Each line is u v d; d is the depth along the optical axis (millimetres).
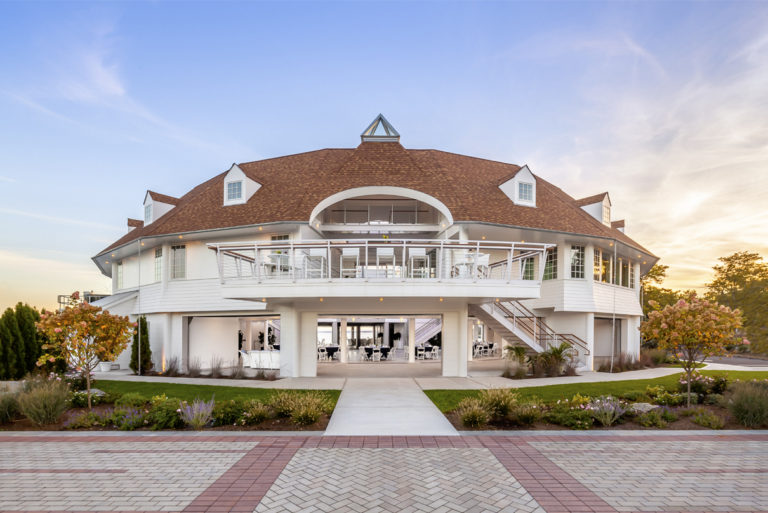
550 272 22594
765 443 8281
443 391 14164
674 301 40062
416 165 22047
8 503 5289
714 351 11359
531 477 6262
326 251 15992
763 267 45719
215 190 24141
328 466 6754
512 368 19797
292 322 18656
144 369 21031
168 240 21688
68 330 11109
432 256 21000
